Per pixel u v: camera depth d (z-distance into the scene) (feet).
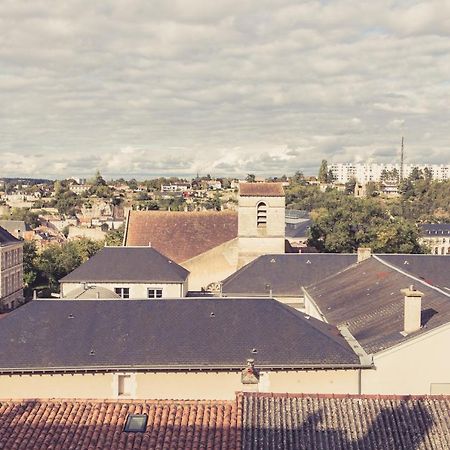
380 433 69.21
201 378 104.63
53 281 346.13
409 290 108.27
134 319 114.21
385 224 269.03
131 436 67.92
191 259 215.51
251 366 88.63
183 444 66.69
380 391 102.99
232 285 184.44
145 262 182.80
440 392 101.65
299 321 113.80
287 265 190.90
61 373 103.71
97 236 503.61
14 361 103.81
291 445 67.36
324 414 72.59
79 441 66.90
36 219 634.02
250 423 70.85
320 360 104.17
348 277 167.63
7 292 285.64
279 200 207.92
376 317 124.47
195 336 110.11
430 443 67.51
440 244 462.60
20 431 68.49
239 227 209.77
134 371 104.06
